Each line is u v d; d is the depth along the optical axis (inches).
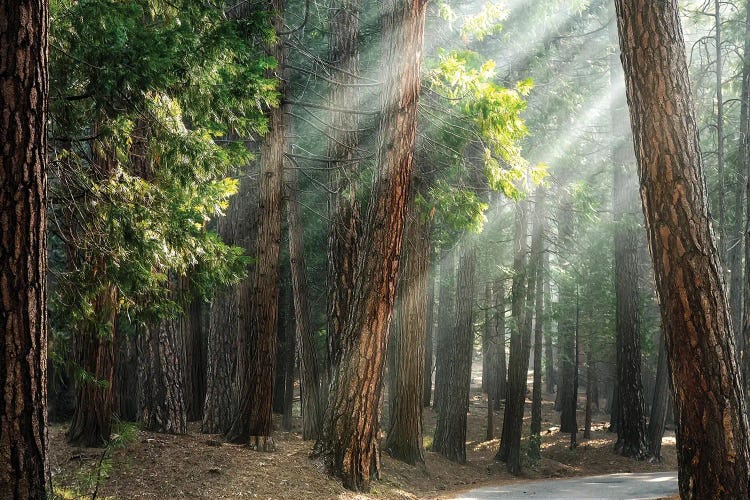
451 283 1016.2
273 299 523.5
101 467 280.5
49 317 343.0
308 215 901.2
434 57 653.3
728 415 261.6
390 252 437.1
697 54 1008.9
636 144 282.0
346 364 444.1
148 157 414.3
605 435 1141.7
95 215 325.1
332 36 634.8
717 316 265.7
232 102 327.0
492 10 528.1
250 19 341.1
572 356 1256.8
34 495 180.5
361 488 440.8
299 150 789.9
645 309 1131.9
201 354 828.6
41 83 185.6
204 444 489.1
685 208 269.1
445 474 709.9
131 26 298.7
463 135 537.0
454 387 831.1
